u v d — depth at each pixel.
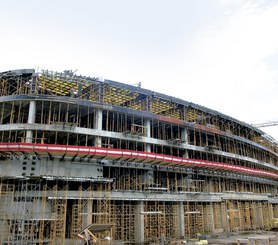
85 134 45.19
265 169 92.06
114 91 51.25
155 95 54.22
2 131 44.84
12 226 38.97
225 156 68.12
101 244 39.91
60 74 44.00
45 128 42.25
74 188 46.75
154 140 52.50
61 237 38.84
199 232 57.28
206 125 66.88
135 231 48.12
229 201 69.00
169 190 55.59
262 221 80.19
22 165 41.81
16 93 47.66
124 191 46.62
